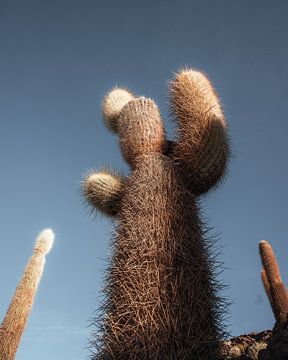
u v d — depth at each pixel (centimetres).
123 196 217
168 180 192
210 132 196
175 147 208
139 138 218
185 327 150
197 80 211
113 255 182
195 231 180
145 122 222
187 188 202
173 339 148
